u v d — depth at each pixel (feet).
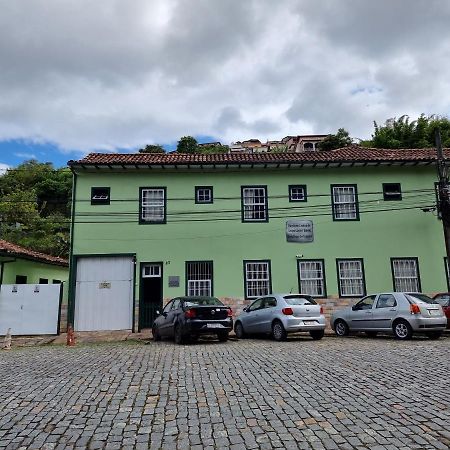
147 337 56.54
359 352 35.17
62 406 20.30
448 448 14.37
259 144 261.65
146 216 66.90
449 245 59.47
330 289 66.80
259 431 16.44
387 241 68.95
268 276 66.64
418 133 121.29
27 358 36.91
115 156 71.82
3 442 15.98
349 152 77.61
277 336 47.57
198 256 66.18
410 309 45.91
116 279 64.69
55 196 160.15
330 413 18.31
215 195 68.13
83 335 59.57
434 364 28.99
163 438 16.12
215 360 32.27
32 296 60.85
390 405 19.27
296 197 69.51
